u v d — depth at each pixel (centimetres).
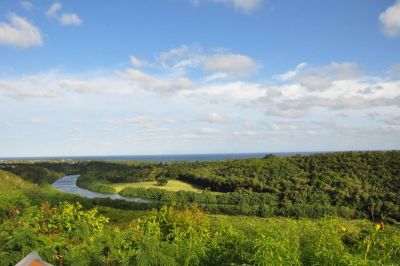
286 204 5262
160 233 821
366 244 536
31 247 605
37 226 883
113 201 5428
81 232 824
